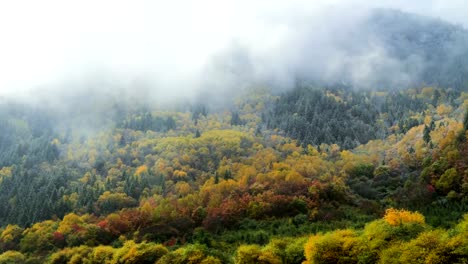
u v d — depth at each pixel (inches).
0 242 5383.9
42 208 6358.3
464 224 2802.7
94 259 4165.8
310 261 3157.0
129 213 5861.2
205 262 3417.8
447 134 7544.3
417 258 2591.0
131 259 3794.3
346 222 4867.1
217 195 6284.5
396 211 3678.6
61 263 4421.8
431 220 4126.5
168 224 5359.3
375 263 2832.2
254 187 6481.3
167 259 3663.9
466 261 2428.6
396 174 7111.2
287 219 5260.8
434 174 6063.0
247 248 3533.5
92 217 6122.1
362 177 7234.3
